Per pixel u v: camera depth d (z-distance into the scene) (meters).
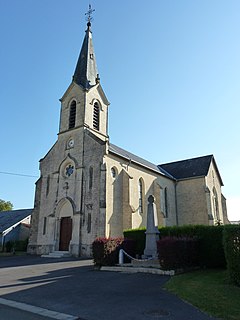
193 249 14.70
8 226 39.59
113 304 7.83
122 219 25.88
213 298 7.85
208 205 34.94
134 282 11.02
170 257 12.98
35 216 28.86
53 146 30.27
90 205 24.67
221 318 6.31
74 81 30.72
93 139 26.70
